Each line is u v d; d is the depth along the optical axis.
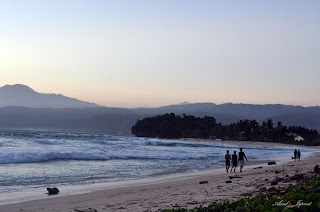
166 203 11.19
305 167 24.59
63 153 29.22
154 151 46.84
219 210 7.78
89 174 21.03
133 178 19.97
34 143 44.88
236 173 22.73
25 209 11.18
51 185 16.58
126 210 10.33
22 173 20.11
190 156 38.84
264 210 6.57
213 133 196.12
